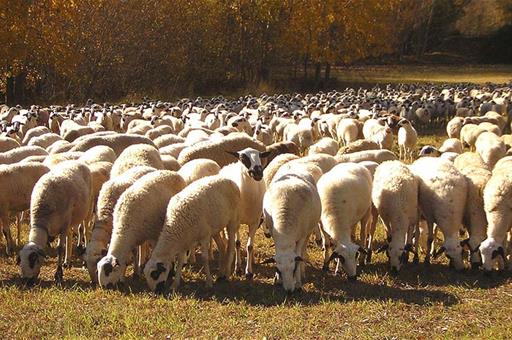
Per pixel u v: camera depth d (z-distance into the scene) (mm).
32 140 18953
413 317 9148
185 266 11875
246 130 25484
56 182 11328
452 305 9609
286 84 63094
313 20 58469
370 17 61375
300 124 25719
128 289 10617
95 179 13148
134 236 10766
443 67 86938
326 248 11852
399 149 24672
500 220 11180
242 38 58812
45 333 8711
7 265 11938
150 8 50750
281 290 10516
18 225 13383
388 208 11531
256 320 9109
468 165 13938
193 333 8672
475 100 36344
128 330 8703
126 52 49812
